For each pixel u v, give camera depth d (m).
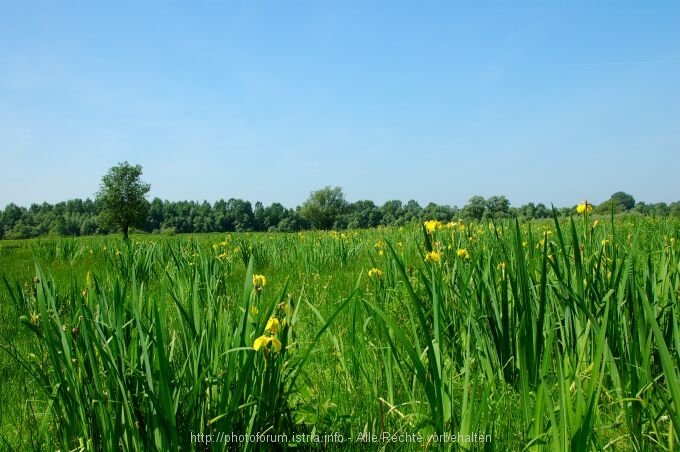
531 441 2.10
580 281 3.08
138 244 12.27
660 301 3.12
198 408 2.35
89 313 2.50
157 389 2.29
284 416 2.57
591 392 2.12
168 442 2.14
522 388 2.36
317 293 6.19
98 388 2.28
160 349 2.13
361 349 3.46
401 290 4.68
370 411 2.79
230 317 2.83
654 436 2.40
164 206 127.31
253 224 128.50
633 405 2.47
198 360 2.44
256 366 2.45
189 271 6.52
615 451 2.37
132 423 2.17
